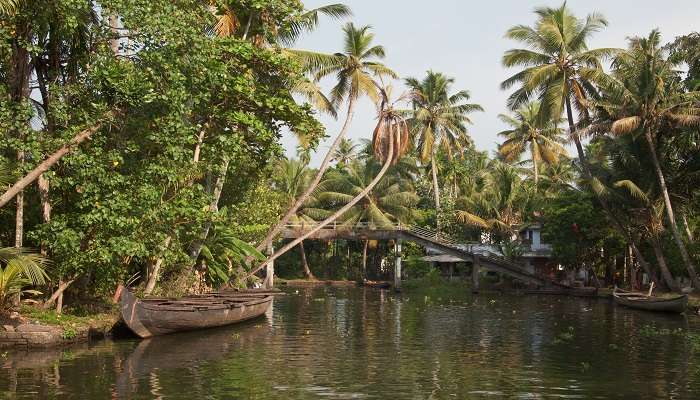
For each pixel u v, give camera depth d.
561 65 37.56
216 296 23.61
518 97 38.94
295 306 32.94
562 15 37.78
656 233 37.25
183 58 17.33
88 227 17.77
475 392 12.28
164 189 19.06
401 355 16.58
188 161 18.80
